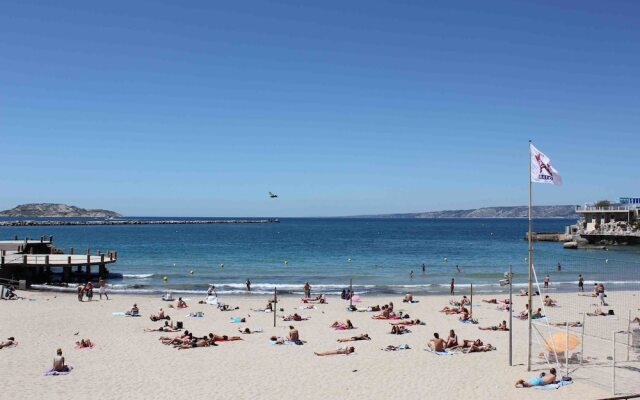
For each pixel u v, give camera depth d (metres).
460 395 18.27
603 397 17.69
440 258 83.81
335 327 30.20
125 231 187.62
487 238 147.88
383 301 41.22
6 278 50.84
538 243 120.44
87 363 22.25
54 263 52.34
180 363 22.38
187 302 39.47
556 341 20.98
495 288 50.19
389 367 21.77
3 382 19.48
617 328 29.70
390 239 142.38
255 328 30.17
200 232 182.25
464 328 30.39
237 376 20.53
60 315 33.19
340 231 198.00
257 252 95.25
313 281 56.47
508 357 23.22
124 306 37.31
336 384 19.56
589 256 84.38
